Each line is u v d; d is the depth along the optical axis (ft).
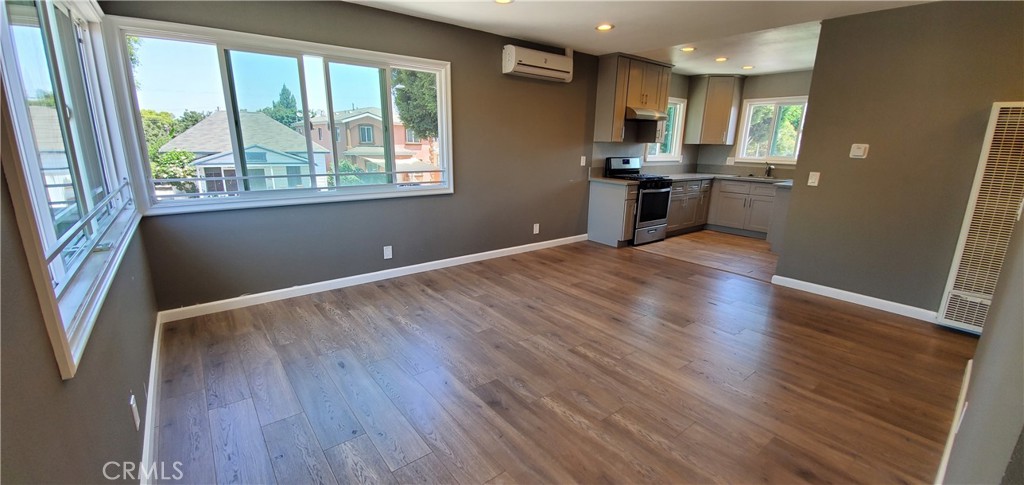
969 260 9.70
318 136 11.35
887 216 10.96
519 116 15.44
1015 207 9.01
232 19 9.62
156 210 9.36
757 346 9.16
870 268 11.39
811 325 10.25
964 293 9.78
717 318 10.61
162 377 7.67
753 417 6.81
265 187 10.80
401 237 13.41
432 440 6.24
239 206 10.35
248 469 5.65
